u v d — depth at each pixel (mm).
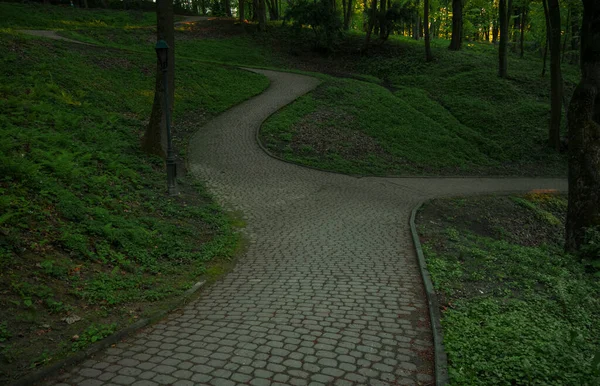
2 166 8102
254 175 16172
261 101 26281
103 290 6141
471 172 21547
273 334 5281
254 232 10633
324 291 6852
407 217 12438
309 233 10539
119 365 4512
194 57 35156
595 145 9688
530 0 32500
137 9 55531
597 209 9625
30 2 45875
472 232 12156
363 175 18266
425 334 5312
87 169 10734
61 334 4977
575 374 4176
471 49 44219
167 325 5605
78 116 15234
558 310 6223
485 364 4406
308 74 33281
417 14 46188
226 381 4191
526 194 17438
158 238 8805
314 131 22500
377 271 7875
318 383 4172
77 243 7004
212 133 20906
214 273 7879
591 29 9734
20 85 16750
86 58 24094
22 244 6355
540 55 44594
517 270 8109
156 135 15164
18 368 4250
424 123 25984
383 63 39500
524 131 26797
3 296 5199
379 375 4352
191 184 14094
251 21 51688
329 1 41344
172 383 4152
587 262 8695
